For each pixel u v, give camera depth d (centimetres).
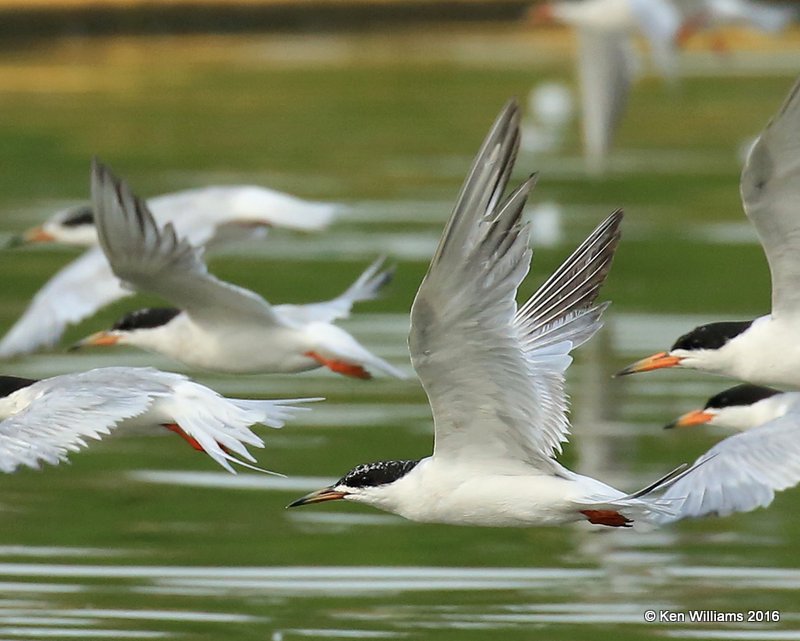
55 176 2795
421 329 911
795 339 1201
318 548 1355
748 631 1188
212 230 1484
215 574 1299
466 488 991
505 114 870
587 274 1069
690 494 1141
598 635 1178
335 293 2125
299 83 3594
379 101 3428
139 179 2780
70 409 1027
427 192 2719
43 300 1484
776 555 1341
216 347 1356
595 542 1377
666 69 2017
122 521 1416
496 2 4141
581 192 2767
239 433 1069
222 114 3294
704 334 1230
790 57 3981
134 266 1259
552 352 1060
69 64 3688
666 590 1260
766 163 1104
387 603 1244
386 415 1691
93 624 1194
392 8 4103
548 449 1048
